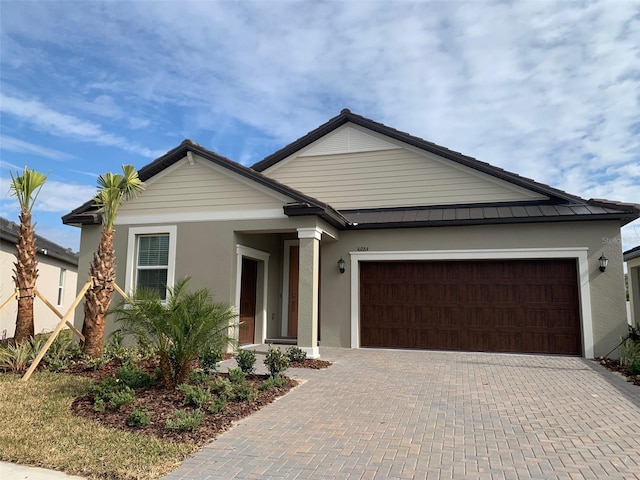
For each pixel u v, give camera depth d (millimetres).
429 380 8922
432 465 4812
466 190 14172
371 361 11023
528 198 13617
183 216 12898
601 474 4570
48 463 4957
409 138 14547
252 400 7207
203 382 7836
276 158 15844
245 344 13555
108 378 7656
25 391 7520
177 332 7375
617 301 11609
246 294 13758
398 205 14680
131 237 13250
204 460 4988
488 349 12555
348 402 7297
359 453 5148
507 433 5824
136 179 10820
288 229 12055
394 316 13336
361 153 15219
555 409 6910
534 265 12508
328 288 13664
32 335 10156
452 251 12820
